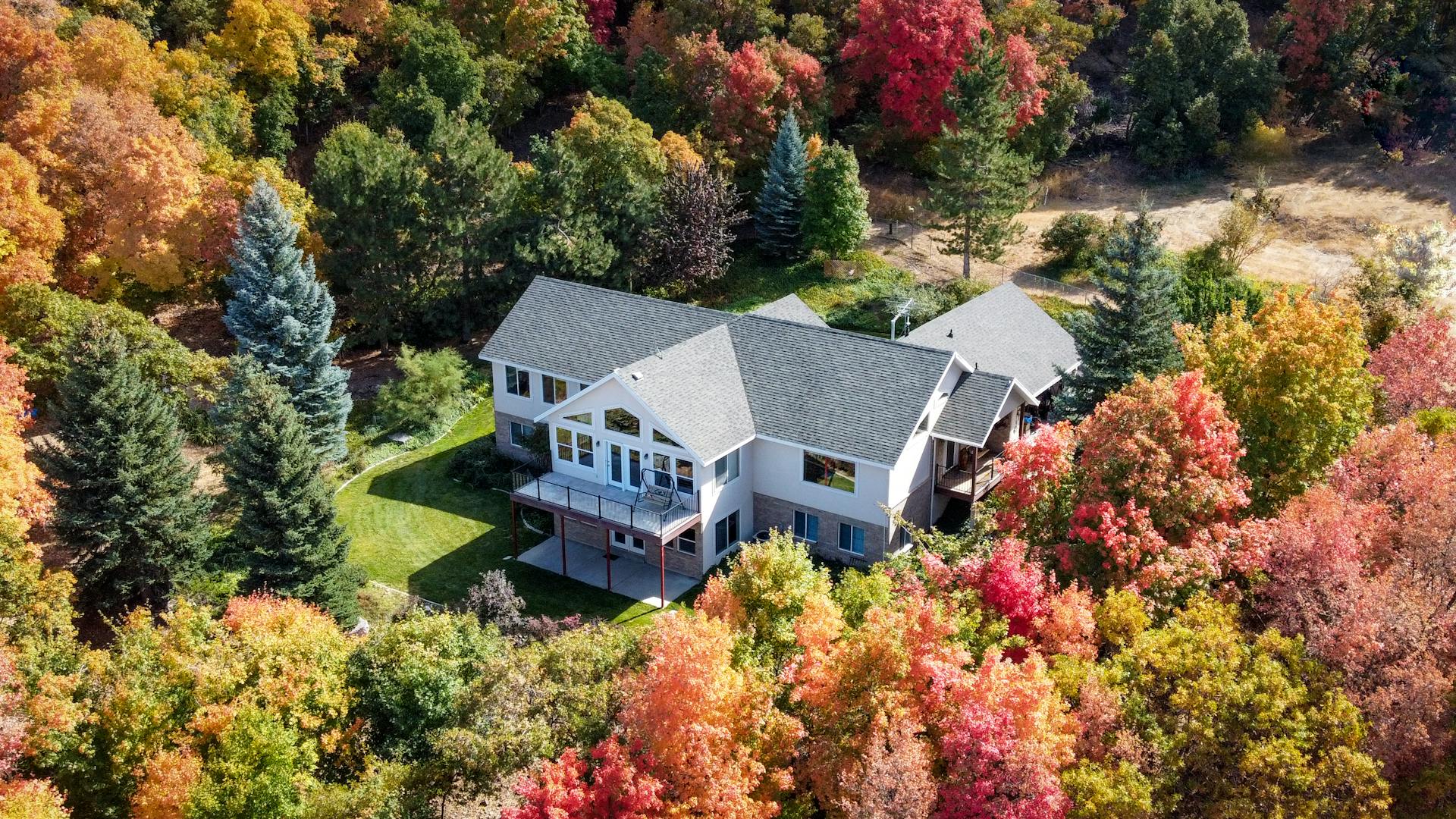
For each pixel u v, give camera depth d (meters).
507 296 53.38
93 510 32.91
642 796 19.23
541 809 19.83
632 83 70.44
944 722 20.30
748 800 19.92
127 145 47.91
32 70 51.56
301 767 24.33
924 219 63.97
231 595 33.84
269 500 32.00
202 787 22.73
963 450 39.69
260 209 43.03
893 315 53.38
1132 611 22.41
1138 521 24.31
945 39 61.75
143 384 34.19
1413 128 70.25
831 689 21.17
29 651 25.94
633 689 21.70
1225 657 20.92
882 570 26.36
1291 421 29.17
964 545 27.88
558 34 70.19
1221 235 58.62
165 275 47.88
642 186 55.00
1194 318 47.81
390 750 25.58
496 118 68.69
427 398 47.00
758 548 25.53
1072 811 19.17
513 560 38.12
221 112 57.56
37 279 43.72
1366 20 70.81
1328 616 23.28
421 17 68.88
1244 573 24.67
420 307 52.69
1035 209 66.38
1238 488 25.62
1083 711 20.38
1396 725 20.31
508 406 44.16
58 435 32.75
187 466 35.31
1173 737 20.11
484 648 26.81
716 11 67.06
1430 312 40.19
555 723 23.41
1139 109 71.00
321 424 43.72
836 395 37.12
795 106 62.28
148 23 64.75
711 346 39.38
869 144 67.06
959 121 55.34
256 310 42.84
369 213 50.25
